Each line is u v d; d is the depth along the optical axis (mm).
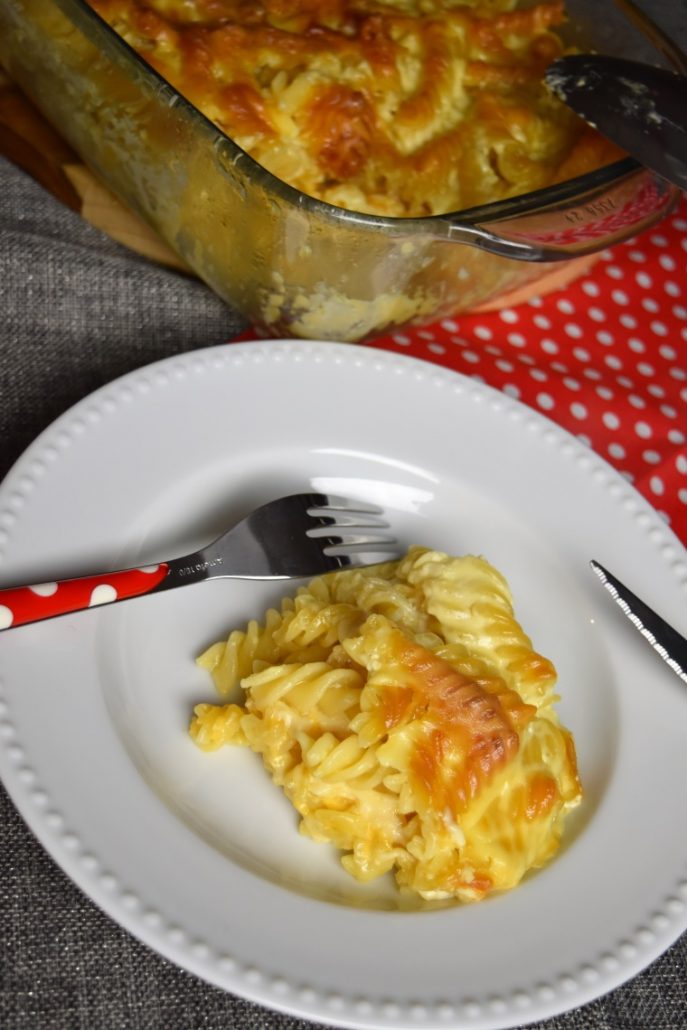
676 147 792
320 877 661
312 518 723
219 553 704
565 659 731
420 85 856
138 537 712
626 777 694
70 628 668
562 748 682
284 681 677
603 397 831
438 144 844
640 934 648
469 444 766
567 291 875
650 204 797
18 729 639
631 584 744
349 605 706
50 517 696
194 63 818
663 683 718
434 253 771
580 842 674
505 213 769
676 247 904
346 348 770
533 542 754
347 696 677
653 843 676
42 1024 630
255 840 665
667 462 817
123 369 790
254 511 716
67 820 627
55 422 709
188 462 730
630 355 860
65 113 812
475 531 757
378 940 633
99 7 824
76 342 789
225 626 709
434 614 698
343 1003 613
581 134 871
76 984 637
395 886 662
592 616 737
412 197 836
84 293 798
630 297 880
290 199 738
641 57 893
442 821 649
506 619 698
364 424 761
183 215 787
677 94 808
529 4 915
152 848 634
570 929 648
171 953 612
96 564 697
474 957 634
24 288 790
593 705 719
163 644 699
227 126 815
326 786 661
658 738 706
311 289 785
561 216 777
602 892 660
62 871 647
